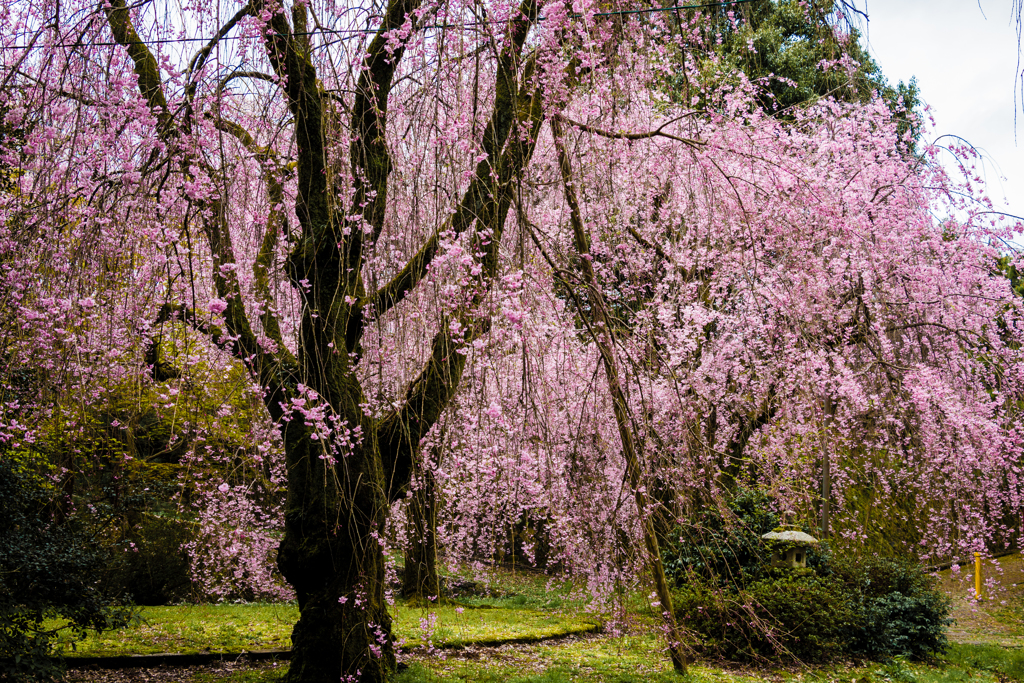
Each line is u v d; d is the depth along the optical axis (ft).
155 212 14.19
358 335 18.69
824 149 26.99
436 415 18.53
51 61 13.16
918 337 27.35
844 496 35.01
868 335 26.48
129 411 20.27
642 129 21.16
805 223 23.48
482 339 16.46
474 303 16.12
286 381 16.31
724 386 27.53
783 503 26.32
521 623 27.55
